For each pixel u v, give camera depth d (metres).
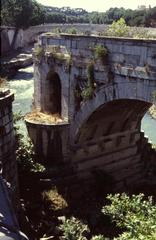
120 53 24.88
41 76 32.44
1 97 20.67
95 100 27.58
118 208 13.98
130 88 24.50
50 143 29.89
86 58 27.73
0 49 101.38
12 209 12.17
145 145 35.22
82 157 31.03
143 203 13.90
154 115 52.34
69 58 29.19
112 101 26.48
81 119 29.23
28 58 96.88
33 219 24.19
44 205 26.00
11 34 108.06
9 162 21.38
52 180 28.56
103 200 28.56
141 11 81.69
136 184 32.28
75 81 29.23
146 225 12.38
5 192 13.05
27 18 112.19
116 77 25.52
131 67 24.14
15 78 81.25
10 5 109.75
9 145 21.33
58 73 30.77
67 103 30.38
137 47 23.48
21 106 56.00
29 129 30.17
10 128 21.42
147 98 23.36
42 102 32.81
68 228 21.45
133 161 33.84
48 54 31.05
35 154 30.19
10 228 10.88
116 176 32.19
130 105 28.75
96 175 30.80
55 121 30.45
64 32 32.62
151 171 33.91
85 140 31.11
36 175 28.48
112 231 24.45
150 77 22.77
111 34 27.42
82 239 21.11
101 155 32.06
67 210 26.22
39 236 22.77
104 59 25.91
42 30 113.56
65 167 29.81
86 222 25.09
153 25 78.50
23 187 27.31
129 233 12.50
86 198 28.77
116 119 30.84
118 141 32.84
